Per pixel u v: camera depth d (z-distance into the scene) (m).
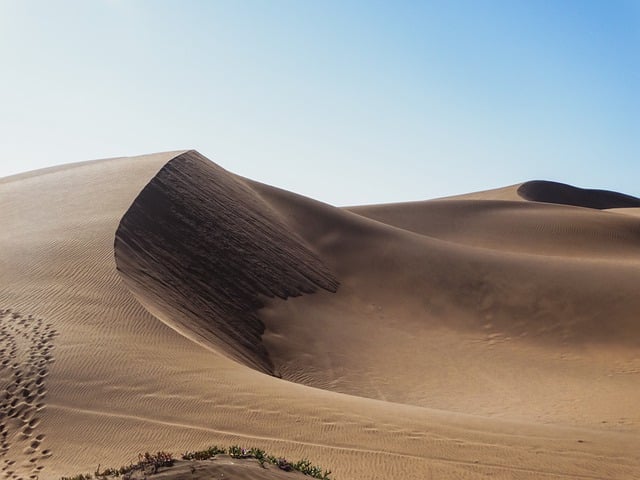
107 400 15.95
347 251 43.91
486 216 66.38
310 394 17.59
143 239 29.91
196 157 47.19
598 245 58.09
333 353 29.53
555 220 63.56
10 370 17.23
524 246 58.66
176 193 37.22
